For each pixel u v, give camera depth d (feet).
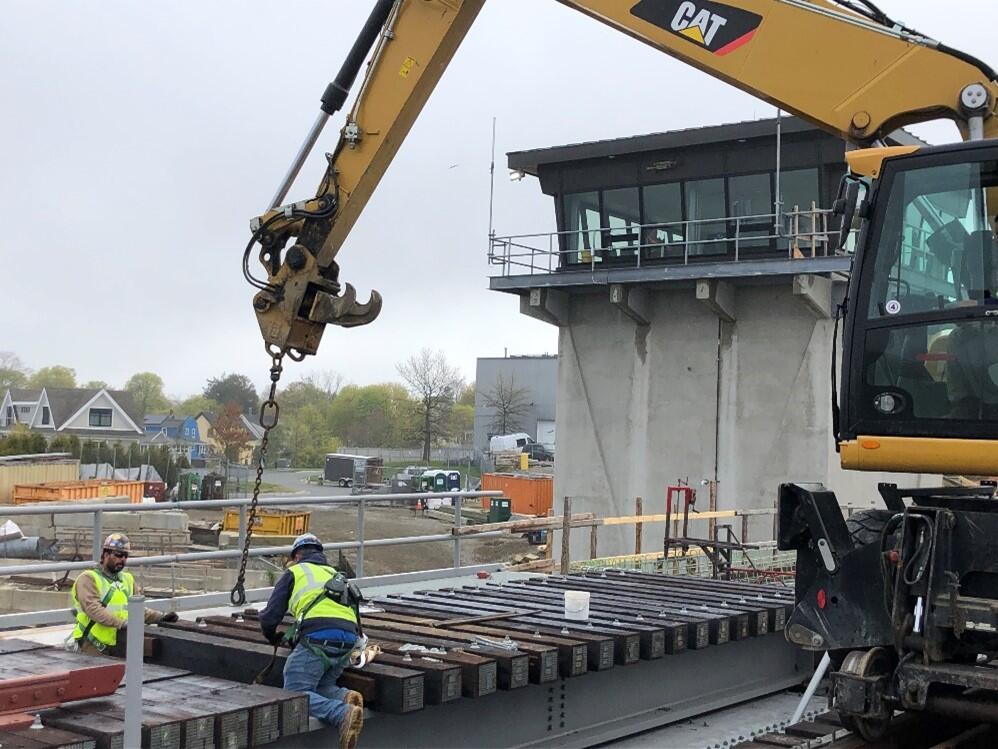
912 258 21.80
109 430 365.20
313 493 210.18
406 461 319.27
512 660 23.06
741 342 86.74
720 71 25.41
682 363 89.35
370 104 26.81
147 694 19.80
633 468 90.94
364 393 391.04
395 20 26.63
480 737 23.99
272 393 25.82
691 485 87.71
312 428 383.04
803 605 21.57
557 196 94.38
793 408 83.87
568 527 48.60
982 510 21.22
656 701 29.37
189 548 91.20
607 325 93.56
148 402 450.71
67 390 373.40
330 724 20.26
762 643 33.88
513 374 304.50
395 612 30.40
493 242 96.43
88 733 16.83
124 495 132.67
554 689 26.00
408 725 22.35
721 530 83.15
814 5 24.67
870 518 22.85
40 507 29.76
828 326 83.05
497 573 47.32
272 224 26.45
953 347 21.30
